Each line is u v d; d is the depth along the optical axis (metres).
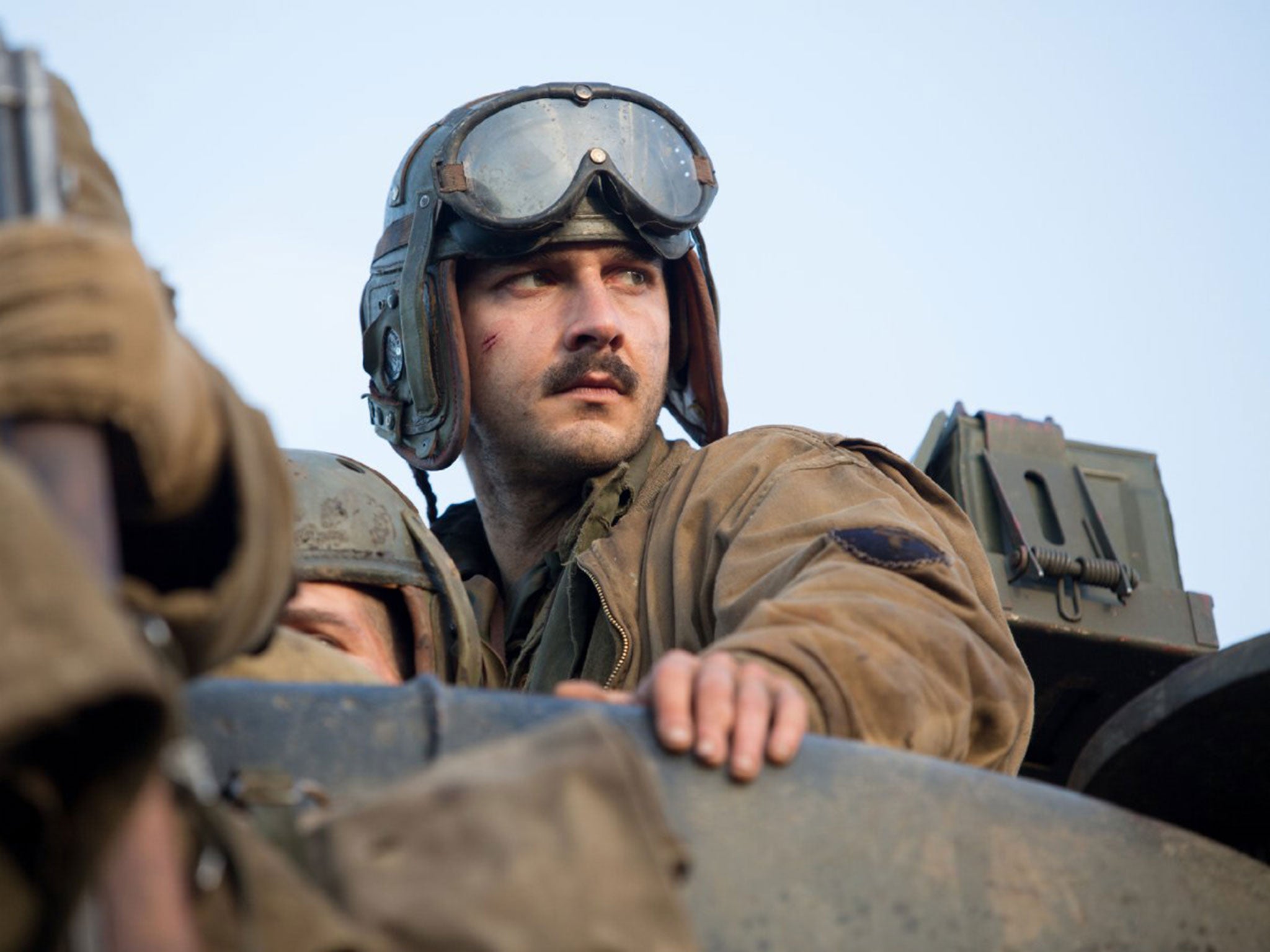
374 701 3.80
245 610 3.05
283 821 3.13
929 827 3.85
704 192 7.68
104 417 2.76
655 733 3.89
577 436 7.26
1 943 2.47
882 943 3.69
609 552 6.70
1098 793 4.77
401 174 7.86
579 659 6.61
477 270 7.59
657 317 7.54
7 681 2.30
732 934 3.62
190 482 2.97
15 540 2.42
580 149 7.55
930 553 5.52
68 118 3.77
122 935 2.48
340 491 6.19
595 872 2.88
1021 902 3.83
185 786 2.74
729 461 6.70
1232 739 4.54
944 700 4.89
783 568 5.70
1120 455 7.29
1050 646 6.75
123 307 2.79
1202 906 3.98
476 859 2.89
